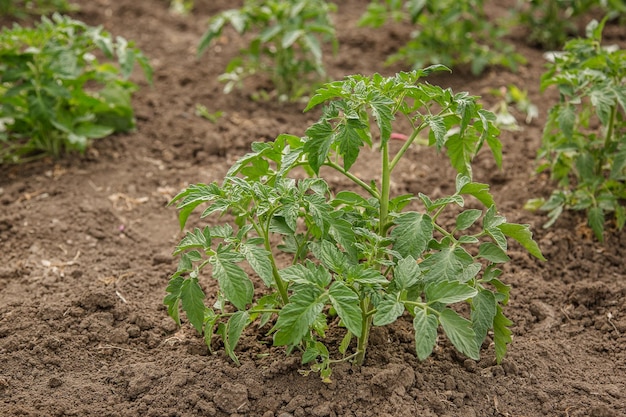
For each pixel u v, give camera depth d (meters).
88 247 4.38
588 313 3.86
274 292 3.51
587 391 3.33
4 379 3.36
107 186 4.91
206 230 3.07
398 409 3.13
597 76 4.14
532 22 6.70
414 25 7.07
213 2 7.62
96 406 3.21
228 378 3.29
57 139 5.15
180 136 5.45
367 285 2.98
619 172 4.17
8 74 4.79
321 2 5.83
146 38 6.93
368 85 3.10
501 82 6.10
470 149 3.44
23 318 3.74
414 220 3.06
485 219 3.20
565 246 4.33
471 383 3.33
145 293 3.99
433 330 2.78
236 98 5.93
